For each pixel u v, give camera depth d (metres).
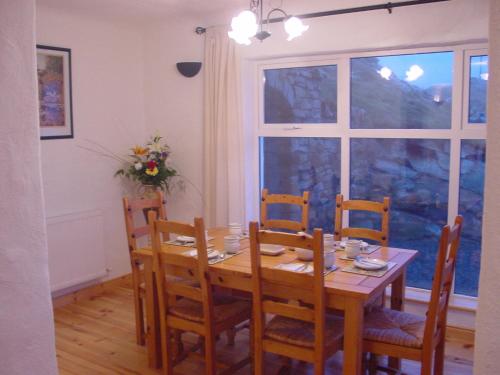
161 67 4.78
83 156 4.42
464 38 3.37
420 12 3.49
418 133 3.77
